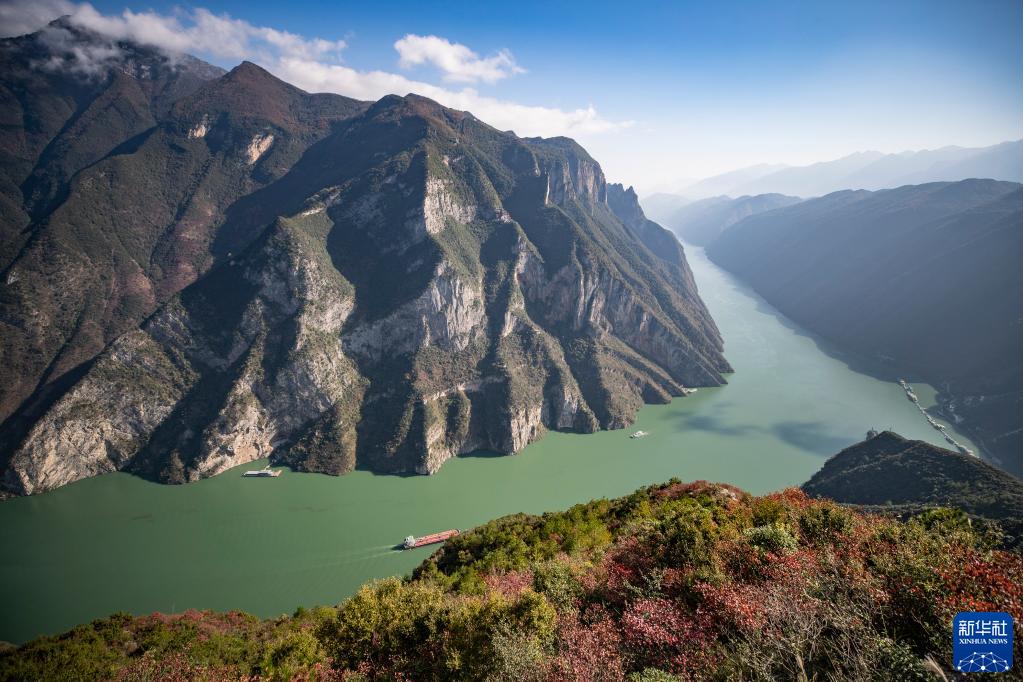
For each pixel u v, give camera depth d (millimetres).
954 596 13094
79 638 41844
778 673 13320
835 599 14852
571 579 25625
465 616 24312
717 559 20172
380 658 26266
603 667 16297
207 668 32312
